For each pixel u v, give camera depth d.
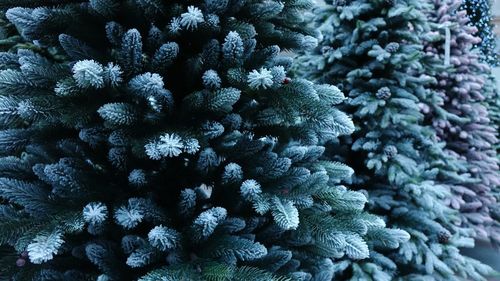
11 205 1.20
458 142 3.89
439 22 3.65
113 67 1.12
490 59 4.85
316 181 1.25
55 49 1.34
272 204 1.18
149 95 1.12
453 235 3.03
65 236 1.18
